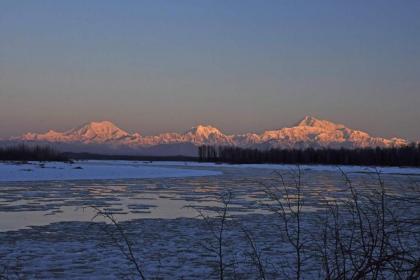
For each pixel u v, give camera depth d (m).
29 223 21.69
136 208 27.98
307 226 19.39
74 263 13.84
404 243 8.06
